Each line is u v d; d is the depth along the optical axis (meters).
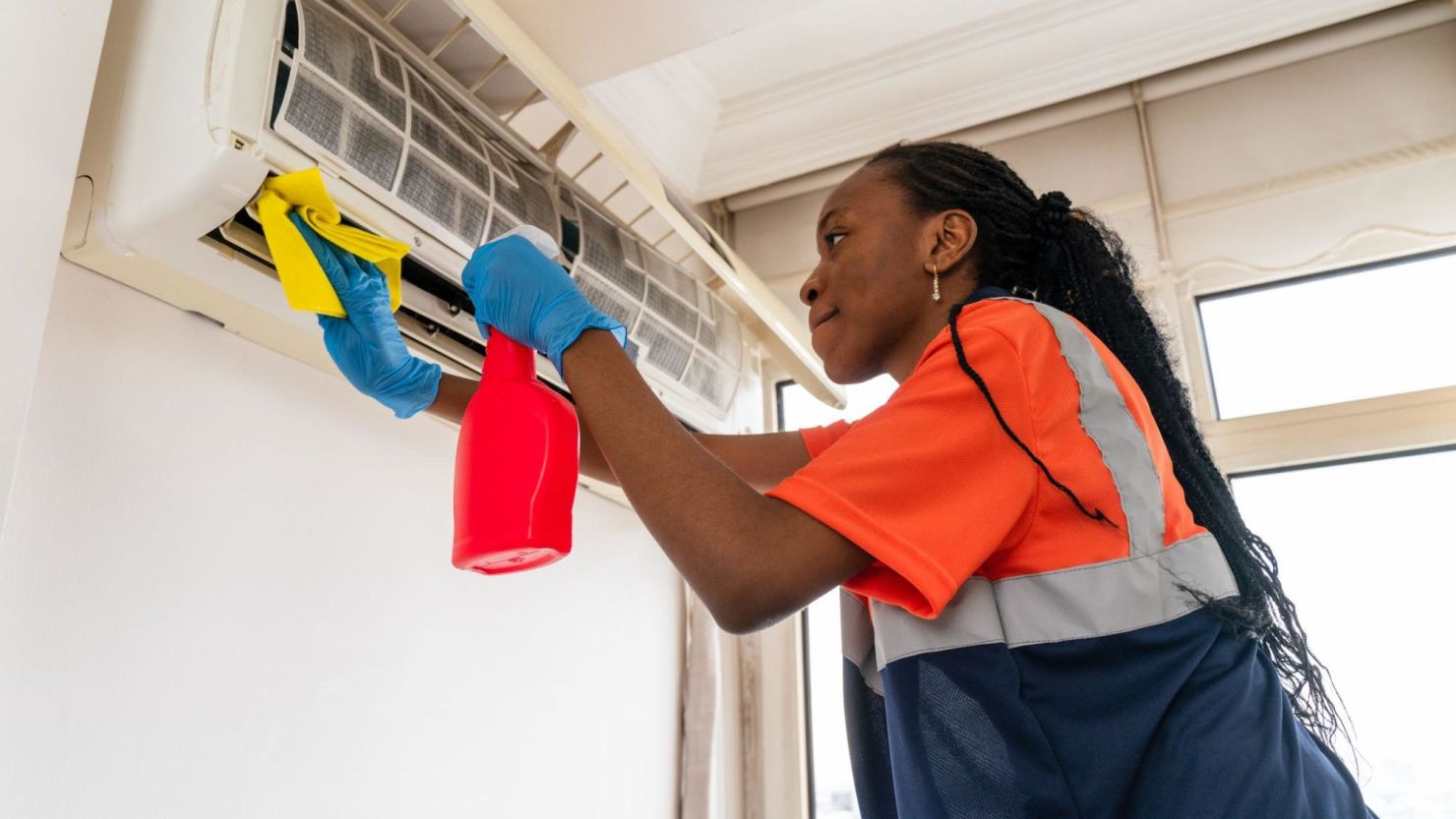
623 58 1.86
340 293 0.97
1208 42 2.44
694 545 0.69
